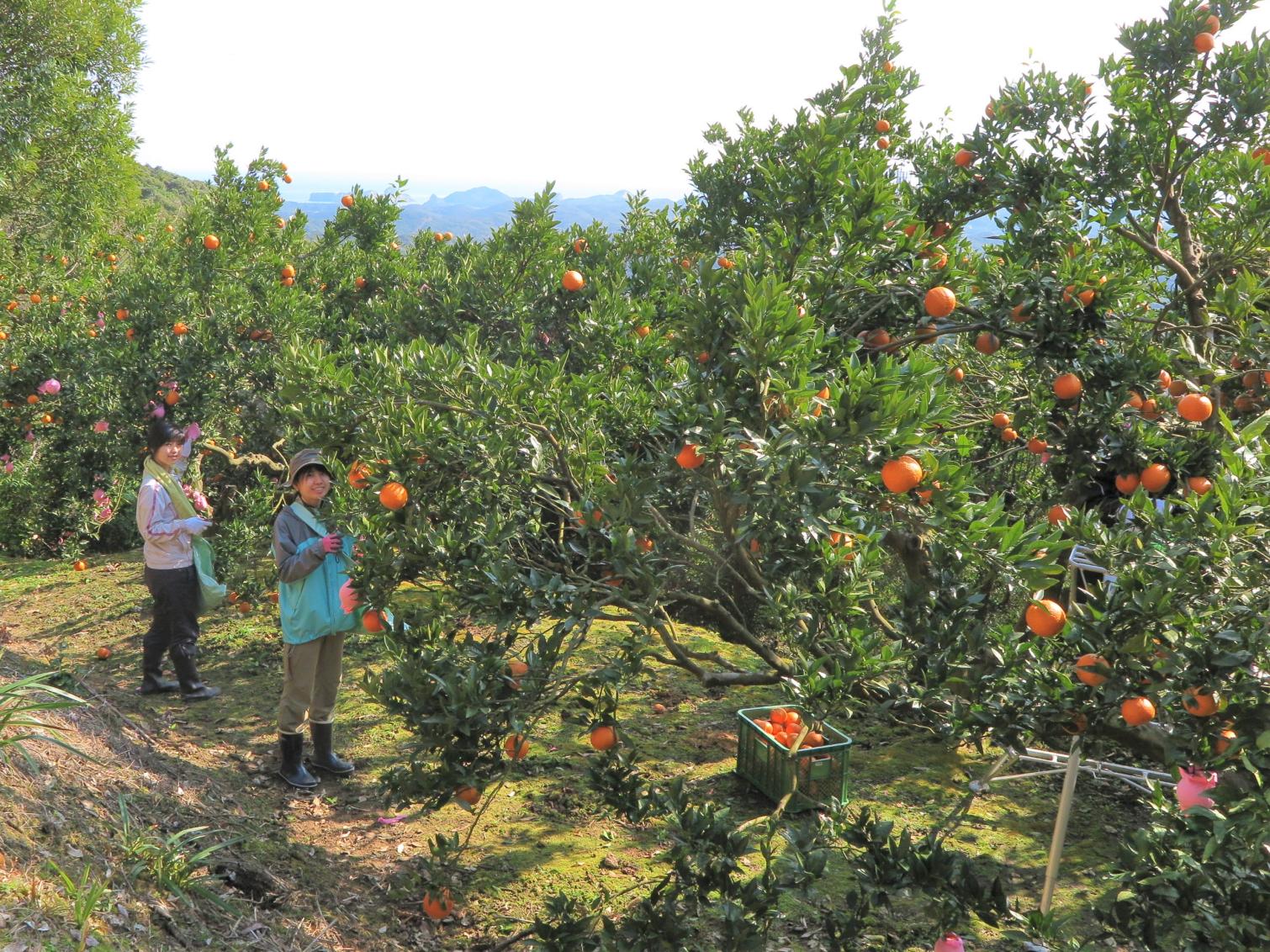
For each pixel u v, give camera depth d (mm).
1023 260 4504
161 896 2930
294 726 4598
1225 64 4367
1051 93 4668
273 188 9266
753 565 3451
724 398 2797
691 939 2867
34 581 8234
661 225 9547
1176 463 3598
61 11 14766
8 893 2461
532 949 3412
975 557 2375
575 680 3230
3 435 9320
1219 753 2234
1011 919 2492
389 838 4203
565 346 8305
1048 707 2400
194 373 7848
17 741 3119
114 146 16484
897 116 6477
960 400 4879
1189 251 4820
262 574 7809
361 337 8750
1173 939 3176
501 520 3432
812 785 4465
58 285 11289
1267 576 2248
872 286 3656
